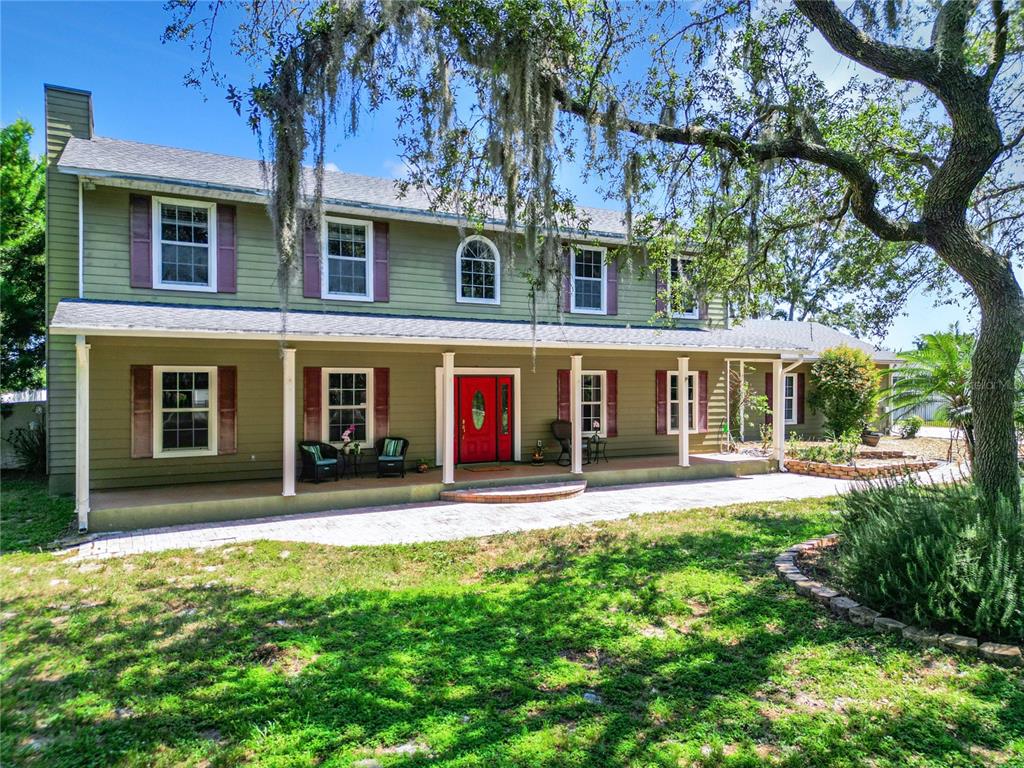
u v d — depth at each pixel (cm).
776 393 1446
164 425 1044
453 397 1191
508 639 456
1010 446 570
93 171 943
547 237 695
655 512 966
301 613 514
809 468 1386
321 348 997
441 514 966
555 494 1095
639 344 1196
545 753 310
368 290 1190
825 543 687
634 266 1434
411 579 620
